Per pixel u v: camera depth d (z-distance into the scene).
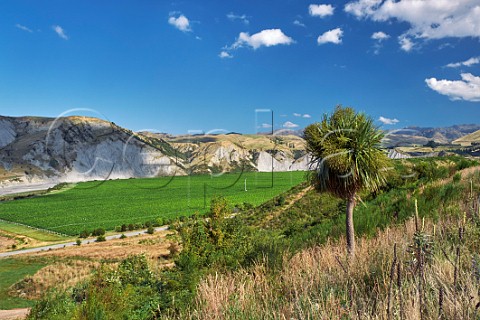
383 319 2.92
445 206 10.39
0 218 106.94
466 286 3.07
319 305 3.59
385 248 5.36
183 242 20.42
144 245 59.09
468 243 4.79
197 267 10.11
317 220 26.47
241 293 5.25
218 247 19.97
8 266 46.31
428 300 2.94
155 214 110.94
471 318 2.64
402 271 3.98
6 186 162.00
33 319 7.93
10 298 32.91
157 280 9.93
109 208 124.38
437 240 5.00
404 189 19.50
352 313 3.09
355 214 13.52
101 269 7.21
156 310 7.25
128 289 7.25
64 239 77.62
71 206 129.88
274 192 144.62
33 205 132.00
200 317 5.16
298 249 9.45
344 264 5.44
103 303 6.29
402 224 9.11
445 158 35.72
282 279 6.55
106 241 70.75
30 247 69.19
